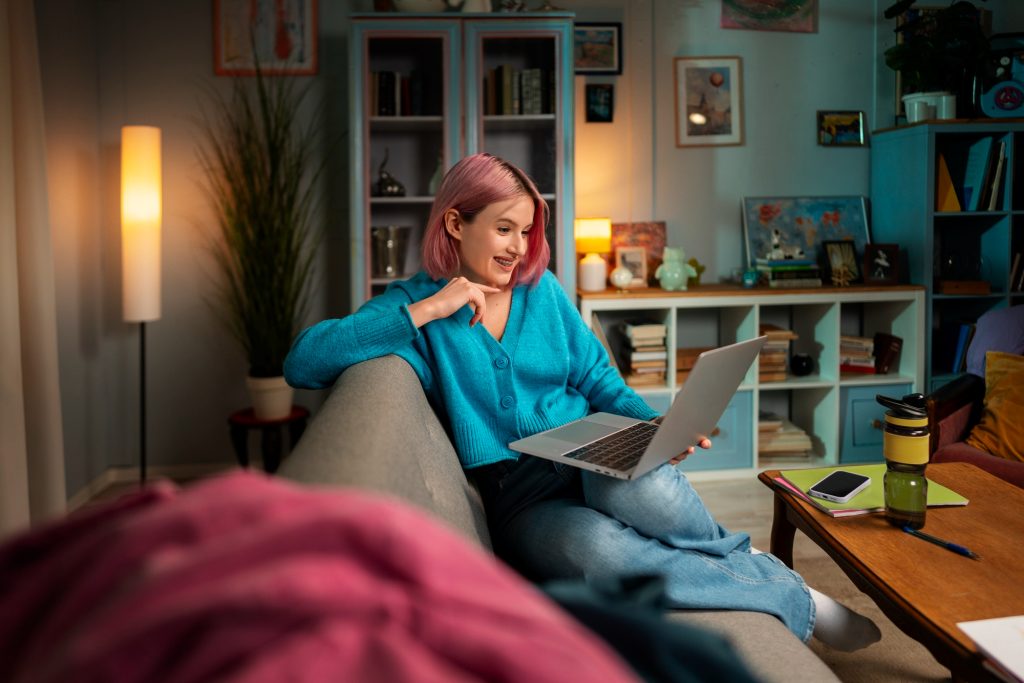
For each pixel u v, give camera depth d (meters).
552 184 3.37
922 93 3.59
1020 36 3.66
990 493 1.71
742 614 1.27
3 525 2.37
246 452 3.31
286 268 3.34
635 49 3.74
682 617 1.25
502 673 0.42
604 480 1.38
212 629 0.41
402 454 0.98
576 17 3.70
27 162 2.57
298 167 3.46
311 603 0.42
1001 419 2.50
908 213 3.62
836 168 3.87
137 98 3.53
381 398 1.15
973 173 3.62
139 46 3.52
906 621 1.20
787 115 3.83
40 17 2.99
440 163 3.38
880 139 3.80
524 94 3.34
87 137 3.39
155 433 3.66
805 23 3.80
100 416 3.54
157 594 0.43
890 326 3.72
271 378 3.28
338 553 0.47
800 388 3.76
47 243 2.66
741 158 3.82
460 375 1.59
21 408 2.46
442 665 0.43
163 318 3.62
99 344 3.54
